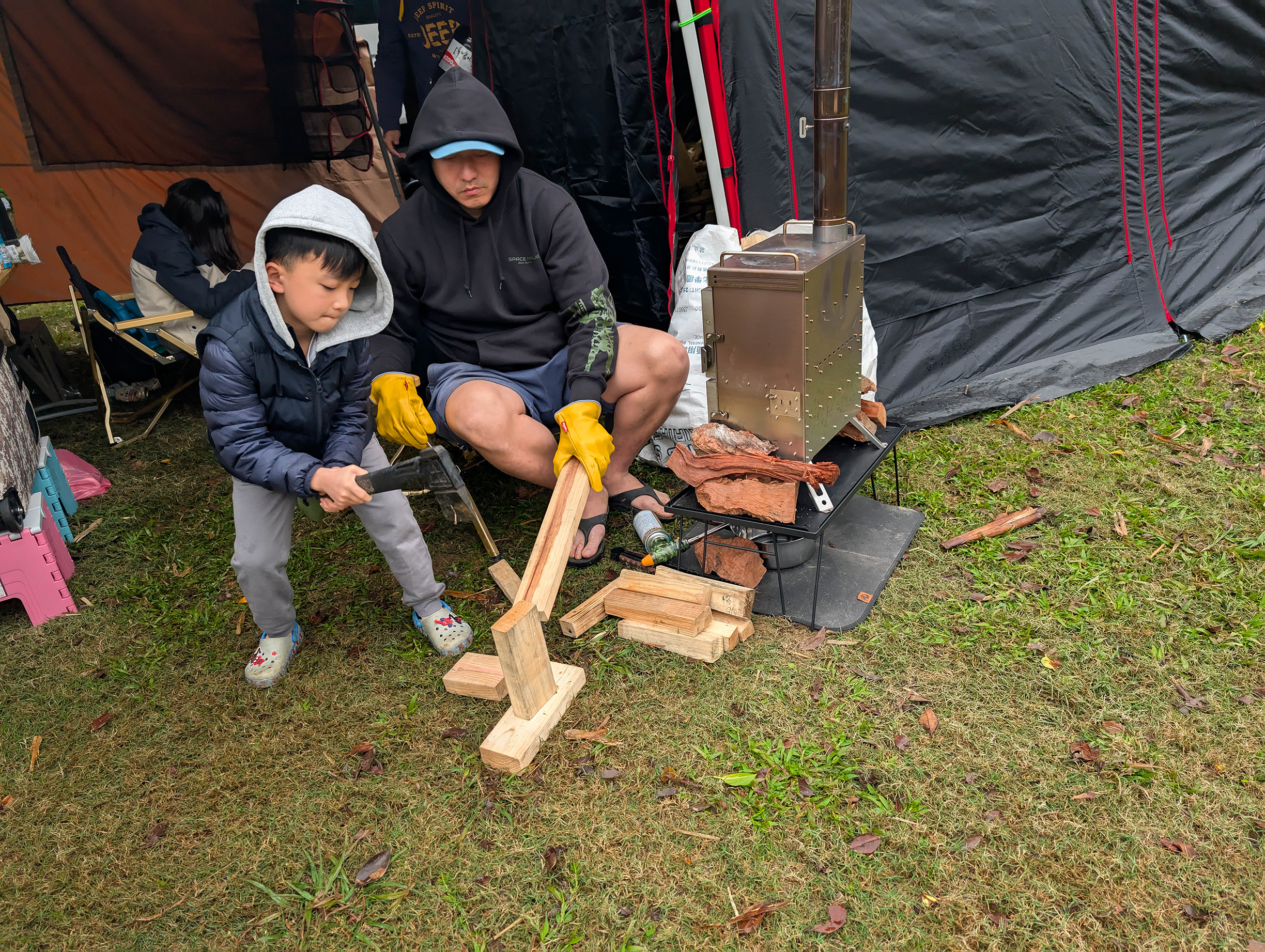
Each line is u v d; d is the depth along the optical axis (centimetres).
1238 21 421
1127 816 173
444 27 388
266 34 529
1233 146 456
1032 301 400
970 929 155
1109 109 396
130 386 480
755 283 213
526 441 262
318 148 572
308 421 214
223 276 436
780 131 318
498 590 274
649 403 280
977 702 206
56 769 217
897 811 180
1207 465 297
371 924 169
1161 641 219
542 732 206
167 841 193
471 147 234
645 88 319
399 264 268
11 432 298
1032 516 274
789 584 254
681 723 209
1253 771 180
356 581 289
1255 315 411
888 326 366
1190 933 151
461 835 186
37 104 518
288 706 233
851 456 259
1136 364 379
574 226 264
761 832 179
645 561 270
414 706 226
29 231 575
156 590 295
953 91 350
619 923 163
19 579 276
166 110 539
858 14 323
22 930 175
